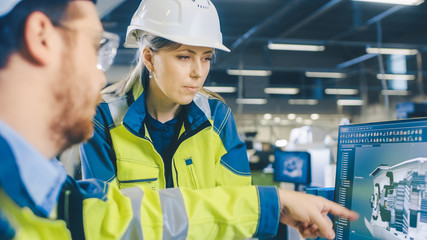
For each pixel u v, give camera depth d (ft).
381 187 2.73
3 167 1.11
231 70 43.19
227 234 1.85
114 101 3.29
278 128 54.70
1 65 1.13
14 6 1.14
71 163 3.49
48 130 1.25
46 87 1.20
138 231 1.71
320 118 56.18
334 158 8.94
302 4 30.91
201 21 2.97
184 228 1.77
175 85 2.95
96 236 1.62
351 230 2.90
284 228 3.59
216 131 3.54
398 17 35.65
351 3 30.96
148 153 3.28
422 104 14.78
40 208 1.29
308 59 52.70
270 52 50.83
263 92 52.42
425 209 2.40
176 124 3.52
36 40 1.16
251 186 2.01
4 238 1.15
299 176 7.23
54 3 1.22
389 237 2.61
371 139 2.89
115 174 3.26
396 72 46.09
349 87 51.70
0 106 1.14
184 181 3.39
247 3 29.86
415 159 2.53
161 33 2.90
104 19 25.00
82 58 1.29
